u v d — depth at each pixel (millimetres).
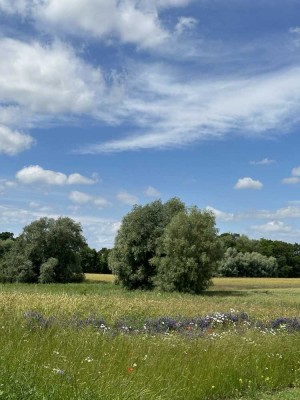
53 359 8461
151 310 25719
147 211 68312
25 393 6238
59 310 20922
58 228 84625
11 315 15148
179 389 8586
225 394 9531
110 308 23781
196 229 61938
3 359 7551
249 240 142500
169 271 61125
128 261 67812
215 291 68750
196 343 11984
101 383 7406
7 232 130875
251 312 28344
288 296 57531
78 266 86625
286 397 9602
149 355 10211
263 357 11484
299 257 130750
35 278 83750
